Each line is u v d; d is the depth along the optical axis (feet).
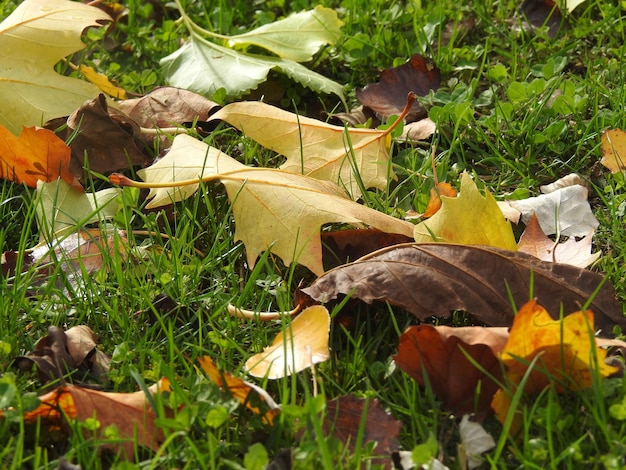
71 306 3.06
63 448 2.77
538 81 3.57
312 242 3.08
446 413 2.80
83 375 2.91
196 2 4.20
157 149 3.48
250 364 2.87
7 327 2.98
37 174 3.33
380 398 2.84
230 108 3.43
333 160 3.36
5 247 3.26
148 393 2.72
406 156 3.47
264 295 3.04
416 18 4.00
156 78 3.86
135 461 2.69
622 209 3.29
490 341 2.74
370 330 2.97
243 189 3.16
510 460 2.73
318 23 3.82
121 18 4.13
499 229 3.04
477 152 3.53
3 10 4.06
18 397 2.75
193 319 3.01
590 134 3.51
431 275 2.93
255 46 3.90
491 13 4.05
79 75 3.80
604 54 3.83
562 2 3.93
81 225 3.13
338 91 3.67
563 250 3.09
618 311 2.93
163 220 3.32
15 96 3.43
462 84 3.67
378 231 3.15
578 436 2.74
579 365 2.76
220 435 2.77
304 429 2.73
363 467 2.69
